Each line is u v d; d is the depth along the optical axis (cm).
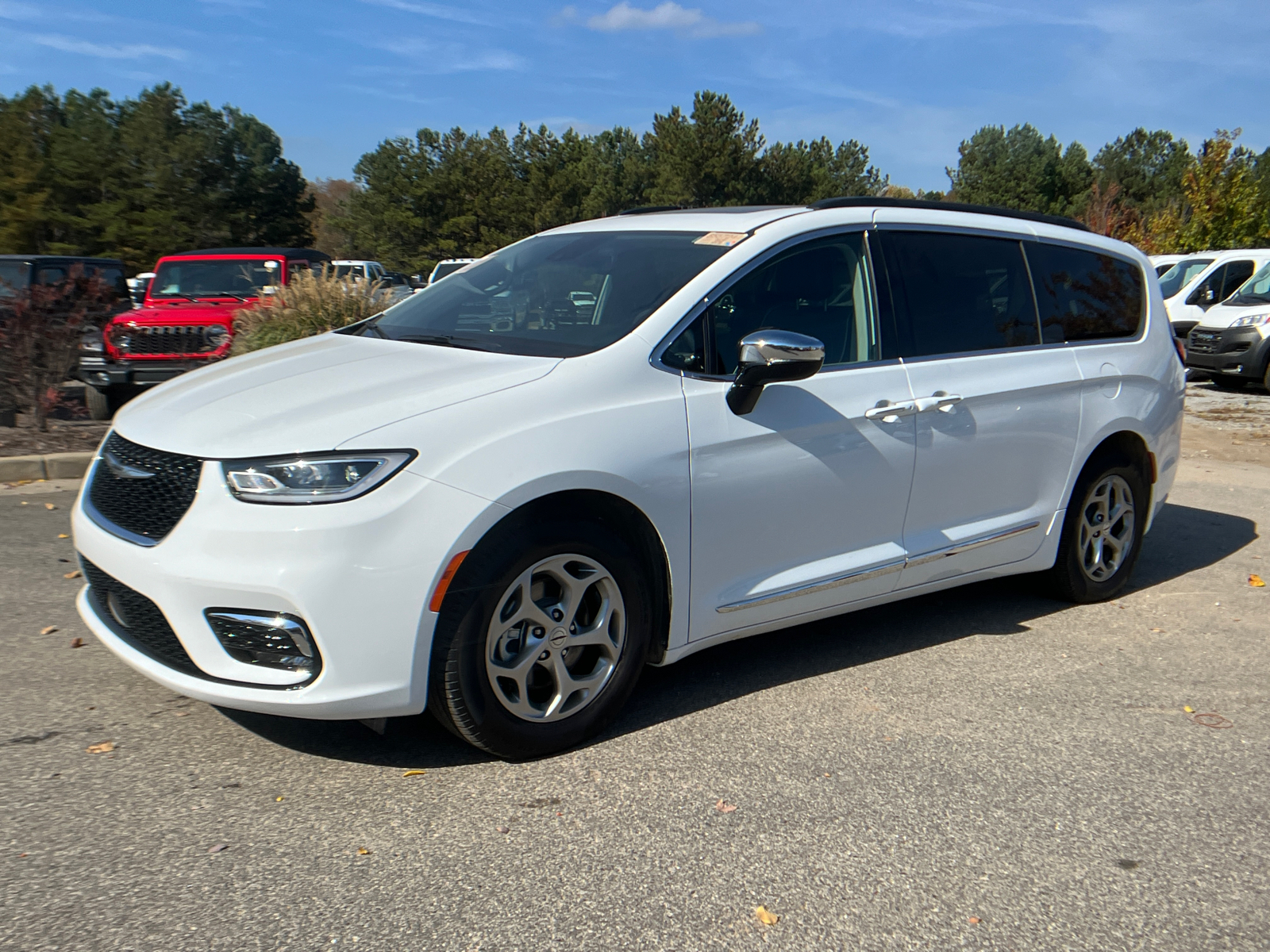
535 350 355
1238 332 1420
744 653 436
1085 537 500
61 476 742
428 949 236
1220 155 2808
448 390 318
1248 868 283
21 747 327
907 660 431
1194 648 456
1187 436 1055
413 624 294
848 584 396
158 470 307
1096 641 462
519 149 6188
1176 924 257
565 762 330
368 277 1031
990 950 245
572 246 430
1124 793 322
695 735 353
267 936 238
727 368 363
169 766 318
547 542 314
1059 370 462
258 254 1205
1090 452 478
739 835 289
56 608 462
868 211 418
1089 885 272
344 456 290
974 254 448
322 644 288
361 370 348
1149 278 529
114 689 375
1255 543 649
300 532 284
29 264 1218
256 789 306
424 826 289
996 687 405
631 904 256
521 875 267
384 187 5991
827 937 247
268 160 6328
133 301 1343
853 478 388
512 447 307
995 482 442
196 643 296
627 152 7738
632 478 328
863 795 315
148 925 240
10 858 265
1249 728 374
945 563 431
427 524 292
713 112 5153
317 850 275
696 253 384
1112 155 7250
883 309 409
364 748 335
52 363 869
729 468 354
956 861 281
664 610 352
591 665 345
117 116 5891
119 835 278
